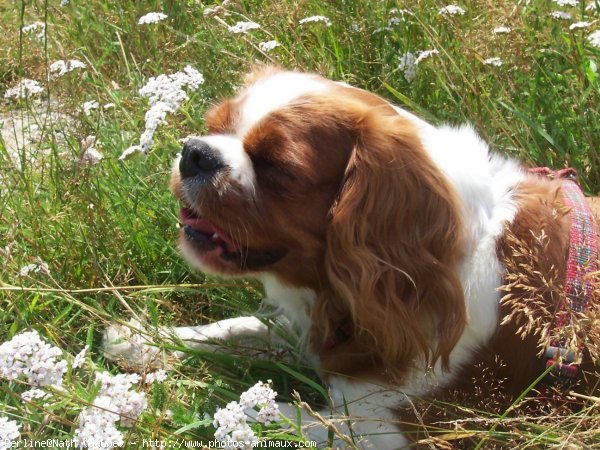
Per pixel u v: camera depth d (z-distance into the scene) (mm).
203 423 773
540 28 1127
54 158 1040
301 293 854
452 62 1061
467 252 812
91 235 939
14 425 692
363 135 803
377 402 831
